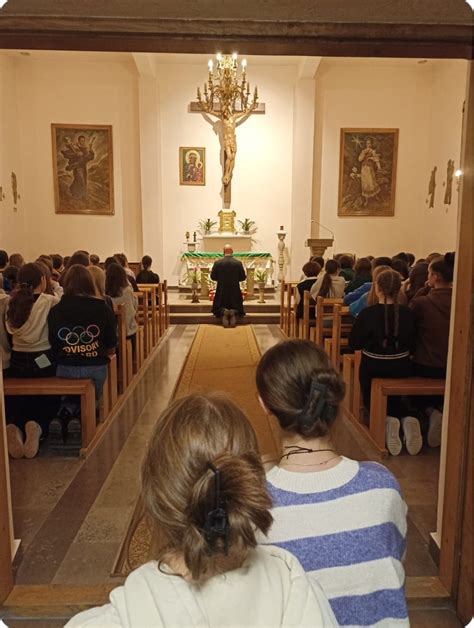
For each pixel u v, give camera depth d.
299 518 1.13
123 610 0.79
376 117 12.30
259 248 12.55
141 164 12.01
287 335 8.38
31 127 12.05
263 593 0.81
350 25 2.00
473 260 2.18
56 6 1.96
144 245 12.20
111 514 3.07
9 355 4.04
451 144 11.23
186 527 0.78
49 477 3.54
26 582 2.46
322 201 12.54
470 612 2.18
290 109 12.16
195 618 0.77
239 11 1.99
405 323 3.93
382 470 1.23
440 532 2.60
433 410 4.03
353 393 4.61
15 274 5.80
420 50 2.09
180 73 11.98
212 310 9.60
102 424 4.34
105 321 4.00
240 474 0.79
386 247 12.69
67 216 12.37
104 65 11.96
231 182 12.34
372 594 1.11
